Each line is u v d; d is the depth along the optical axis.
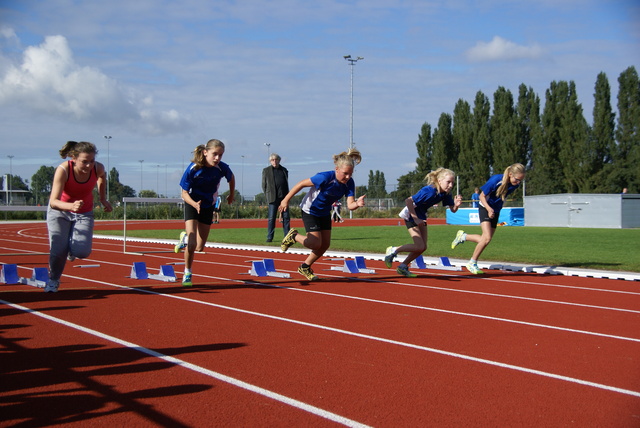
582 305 6.13
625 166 43.75
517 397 3.28
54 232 6.05
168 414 2.95
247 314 5.41
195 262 10.17
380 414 3.00
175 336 4.52
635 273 8.32
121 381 3.44
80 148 5.71
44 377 3.48
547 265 9.45
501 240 15.31
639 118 43.41
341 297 6.45
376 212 41.28
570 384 3.52
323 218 7.32
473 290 7.09
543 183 45.88
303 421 2.89
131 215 39.16
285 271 8.86
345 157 6.77
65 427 2.77
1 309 5.44
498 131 49.50
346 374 3.65
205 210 6.90
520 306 6.04
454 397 3.27
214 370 3.68
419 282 7.77
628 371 3.79
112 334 4.54
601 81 44.31
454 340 4.54
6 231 22.06
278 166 13.93
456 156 52.81
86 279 7.66
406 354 4.12
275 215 14.07
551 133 46.47
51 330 4.64
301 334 4.66
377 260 10.77
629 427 2.87
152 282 7.45
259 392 3.29
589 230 20.89
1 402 3.08
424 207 7.94
